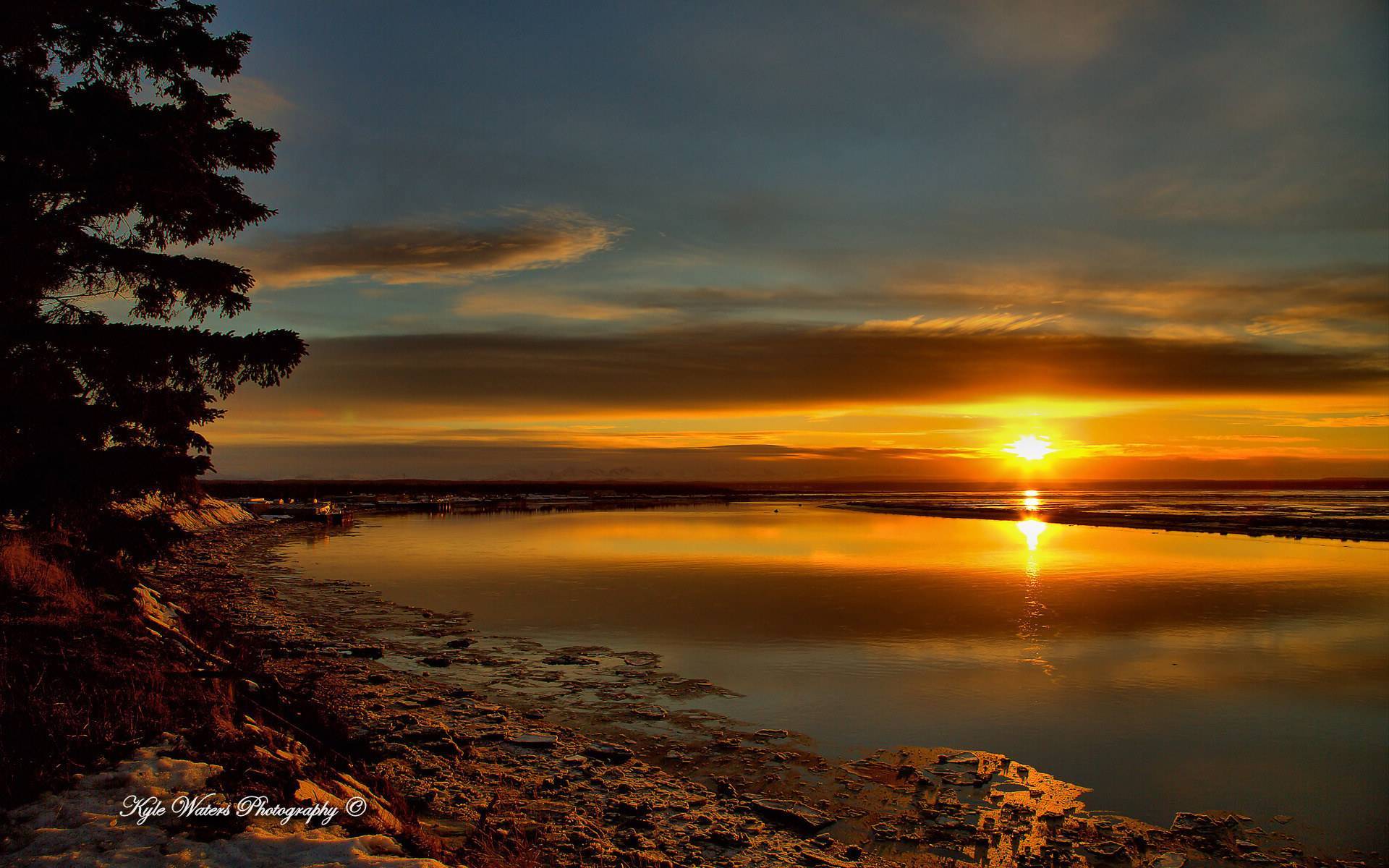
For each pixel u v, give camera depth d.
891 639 20.62
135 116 11.26
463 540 51.19
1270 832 10.26
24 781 6.65
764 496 175.38
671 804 10.88
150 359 10.77
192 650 11.48
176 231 12.59
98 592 12.37
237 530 55.12
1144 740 13.38
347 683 16.00
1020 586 29.89
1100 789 11.52
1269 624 22.67
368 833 7.30
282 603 25.64
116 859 5.88
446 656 18.83
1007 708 15.05
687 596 27.53
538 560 39.16
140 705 8.20
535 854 8.95
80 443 11.11
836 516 83.12
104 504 11.89
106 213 11.57
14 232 10.26
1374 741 13.32
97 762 7.20
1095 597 27.28
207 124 12.73
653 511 95.25
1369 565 36.88
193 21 12.54
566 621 23.23
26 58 11.55
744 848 9.70
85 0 11.39
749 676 17.22
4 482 10.62
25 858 5.83
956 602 26.25
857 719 14.45
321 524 65.44
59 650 8.95
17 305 11.00
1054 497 175.25
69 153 10.60
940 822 10.48
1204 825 10.41
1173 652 19.25
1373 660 18.28
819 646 19.92
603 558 40.09
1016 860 9.56
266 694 10.84
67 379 10.86
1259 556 40.91
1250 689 16.17
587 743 13.17
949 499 153.00
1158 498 158.62
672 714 14.72
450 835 9.17
